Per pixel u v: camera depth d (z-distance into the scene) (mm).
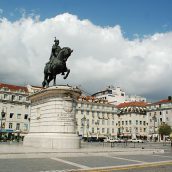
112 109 94750
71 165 14438
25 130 77188
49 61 26938
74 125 25031
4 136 71500
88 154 20703
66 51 26000
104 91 111812
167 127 81375
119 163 15977
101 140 87438
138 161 17500
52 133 24047
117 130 94625
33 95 27766
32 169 12539
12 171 11742
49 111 24859
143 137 96188
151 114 97312
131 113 96000
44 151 19516
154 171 13383
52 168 13086
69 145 23656
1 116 73812
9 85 80250
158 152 26359
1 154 17094
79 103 86750
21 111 77625
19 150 20016
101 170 13281
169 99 94875
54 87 24547
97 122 89438
